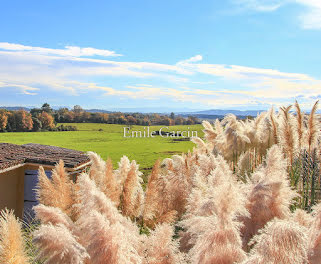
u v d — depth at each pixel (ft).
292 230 5.11
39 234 5.67
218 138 21.21
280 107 14.90
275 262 5.19
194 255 6.69
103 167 15.21
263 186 7.98
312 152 13.71
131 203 13.15
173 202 13.69
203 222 6.70
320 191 11.26
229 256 6.29
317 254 5.53
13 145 31.32
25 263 6.46
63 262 5.59
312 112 14.29
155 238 7.49
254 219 8.02
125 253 6.27
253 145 19.26
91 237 6.16
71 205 12.01
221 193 6.42
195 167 14.96
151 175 13.38
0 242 6.32
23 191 25.20
